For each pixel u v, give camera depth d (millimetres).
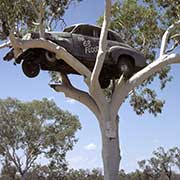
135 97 21016
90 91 14484
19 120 54969
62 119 56656
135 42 19359
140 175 77250
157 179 76625
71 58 13992
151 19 18906
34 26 14906
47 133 55719
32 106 55281
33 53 14156
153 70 14930
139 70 15375
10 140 54844
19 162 56625
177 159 75500
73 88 15414
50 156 56406
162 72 20484
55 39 14250
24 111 55188
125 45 15852
